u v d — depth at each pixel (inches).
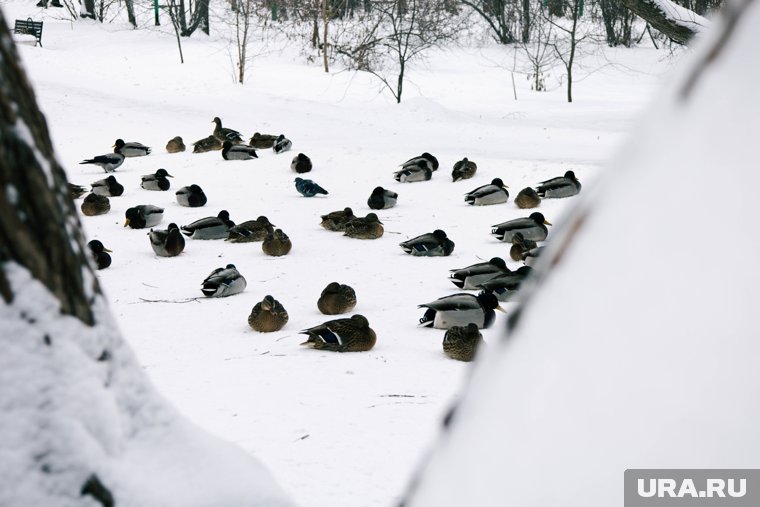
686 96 24.9
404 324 483.8
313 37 2220.7
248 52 2170.3
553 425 23.9
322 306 505.7
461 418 26.7
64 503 50.3
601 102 1758.1
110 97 1528.1
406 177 968.3
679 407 22.1
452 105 1738.4
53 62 1902.1
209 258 679.7
